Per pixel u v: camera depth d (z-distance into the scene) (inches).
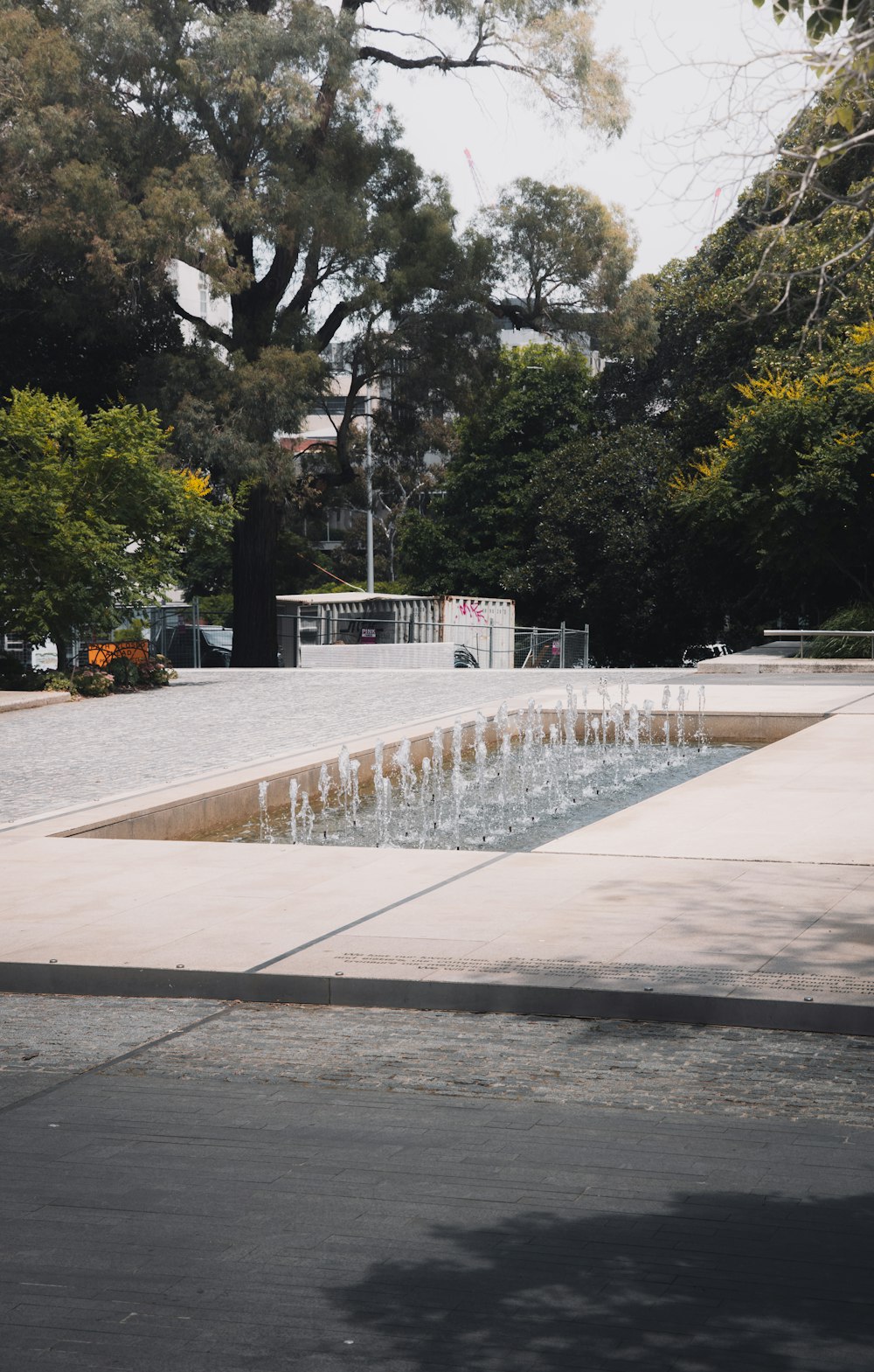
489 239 1471.5
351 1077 251.9
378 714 826.8
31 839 470.9
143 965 314.5
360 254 1336.1
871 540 1233.4
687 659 1731.1
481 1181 200.5
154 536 1058.7
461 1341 153.7
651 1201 192.7
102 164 1250.0
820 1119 225.6
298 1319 159.6
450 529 2165.4
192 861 432.8
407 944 326.6
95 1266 174.1
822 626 1197.7
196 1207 192.7
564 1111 231.3
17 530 978.7
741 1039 270.8
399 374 1494.8
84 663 1067.9
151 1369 148.9
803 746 652.1
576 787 630.5
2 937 343.0
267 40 1235.2
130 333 1433.3
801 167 304.3
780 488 1215.6
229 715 845.8
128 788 577.3
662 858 420.2
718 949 314.8
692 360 1774.1
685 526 1544.0
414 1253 176.6
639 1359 149.2
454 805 588.1
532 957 312.3
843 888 372.8
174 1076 254.7
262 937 337.4
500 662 1800.0
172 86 1262.3
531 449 2126.0
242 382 1305.4
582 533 1852.9
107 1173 206.2
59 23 1267.2
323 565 2901.1
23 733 780.0
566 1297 164.1
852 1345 151.8
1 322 1437.0
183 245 1253.7
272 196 1269.7
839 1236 180.5
